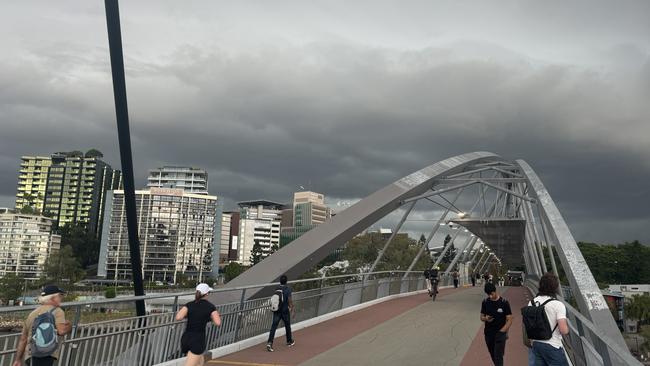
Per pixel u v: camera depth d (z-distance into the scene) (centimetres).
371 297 2328
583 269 1464
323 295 1747
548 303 623
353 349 1175
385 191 2723
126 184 1126
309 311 1623
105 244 17625
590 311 1262
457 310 2034
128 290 14375
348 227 2256
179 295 1005
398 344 1247
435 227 3625
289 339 1216
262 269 1970
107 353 802
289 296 1198
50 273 12962
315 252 2064
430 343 1264
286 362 1020
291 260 1984
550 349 607
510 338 1357
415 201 2858
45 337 548
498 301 829
